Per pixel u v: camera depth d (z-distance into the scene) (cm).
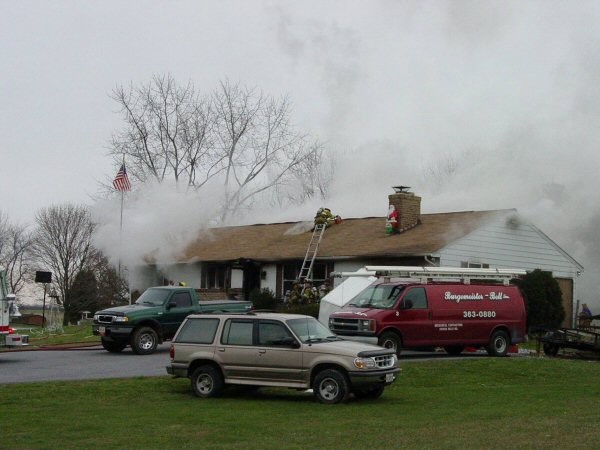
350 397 1518
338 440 1081
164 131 5272
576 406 1424
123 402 1447
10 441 1079
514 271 2395
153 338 2333
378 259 3064
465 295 2269
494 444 1038
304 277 3194
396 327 2117
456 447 1016
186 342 1539
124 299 4241
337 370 1433
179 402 1454
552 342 2567
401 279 2230
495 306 2322
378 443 1055
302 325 1498
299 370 1448
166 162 5269
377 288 2209
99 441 1081
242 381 1488
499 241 3119
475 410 1367
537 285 2964
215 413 1320
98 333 2339
